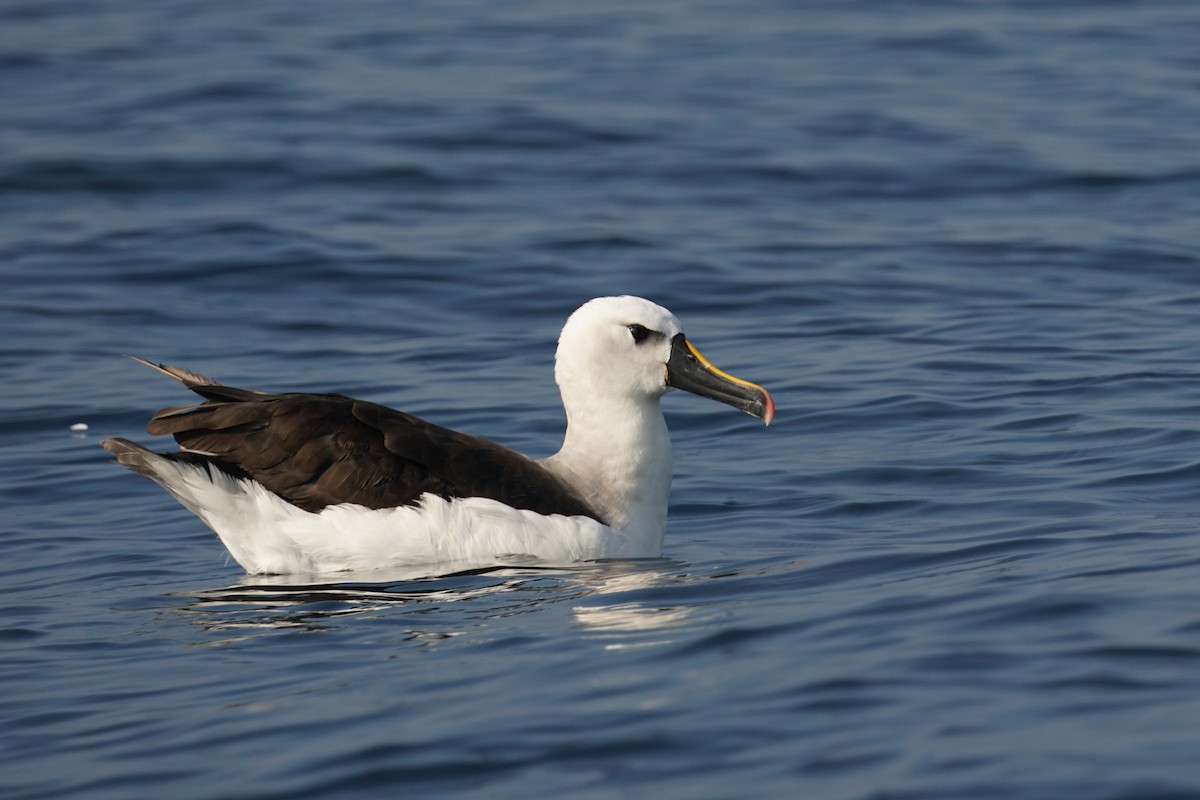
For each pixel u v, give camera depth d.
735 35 36.56
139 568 12.30
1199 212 23.56
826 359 17.88
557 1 40.97
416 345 18.77
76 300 20.20
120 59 34.72
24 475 14.82
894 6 39.69
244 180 25.53
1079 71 32.56
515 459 12.52
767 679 8.45
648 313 12.71
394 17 39.31
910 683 8.17
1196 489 12.80
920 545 11.77
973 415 15.71
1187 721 7.38
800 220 23.77
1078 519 12.11
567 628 9.94
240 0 42.69
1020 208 24.20
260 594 11.39
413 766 7.59
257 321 19.67
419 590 11.32
